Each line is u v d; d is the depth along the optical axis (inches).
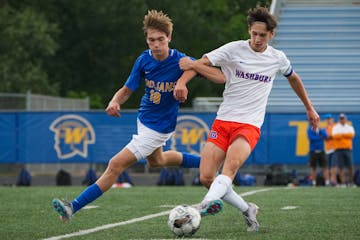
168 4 4224.9
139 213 994.7
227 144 764.0
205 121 2080.5
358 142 2049.7
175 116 835.4
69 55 4210.1
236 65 772.0
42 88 3535.9
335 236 741.9
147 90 827.4
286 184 2025.1
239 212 983.6
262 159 2062.0
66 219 775.7
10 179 2514.8
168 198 1269.7
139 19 4101.9
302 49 2556.6
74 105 3029.0
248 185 2025.1
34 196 1315.2
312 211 1012.5
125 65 4407.0
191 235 730.2
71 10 4156.0
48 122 2133.4
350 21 2603.3
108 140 2118.6
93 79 4362.7
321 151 1961.1
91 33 4220.0
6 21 3548.2
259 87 773.9
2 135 2142.0
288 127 2057.1
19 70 3508.9
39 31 3535.9
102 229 808.9
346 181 2126.0
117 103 815.1
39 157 2133.4
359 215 955.3
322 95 2443.4
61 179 2128.4
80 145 2124.8
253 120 764.6
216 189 714.8
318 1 2650.1
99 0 4092.0
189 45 4473.4
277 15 2632.9
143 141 813.9
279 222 872.9
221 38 4387.3
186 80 759.1
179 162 874.8
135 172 2733.8
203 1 4682.6
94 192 784.3
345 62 2507.4
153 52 805.9
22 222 881.5
